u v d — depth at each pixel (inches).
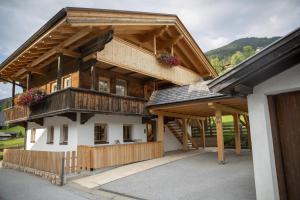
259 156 191.6
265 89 192.7
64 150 479.8
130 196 265.0
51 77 573.6
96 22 403.9
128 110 513.7
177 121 753.6
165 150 679.7
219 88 196.2
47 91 581.0
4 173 440.5
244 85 189.3
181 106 482.6
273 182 183.0
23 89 714.8
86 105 430.3
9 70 609.6
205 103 438.3
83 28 410.3
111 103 479.2
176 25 641.0
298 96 186.1
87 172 381.1
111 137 515.2
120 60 501.0
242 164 406.9
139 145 485.7
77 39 430.6
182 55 782.5
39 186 324.8
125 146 454.3
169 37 686.5
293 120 186.7
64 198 264.7
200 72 852.0
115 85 553.6
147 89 668.1
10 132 1648.6
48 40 438.3
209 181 305.1
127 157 455.5
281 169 185.5
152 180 327.3
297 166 181.6
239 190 258.1
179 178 330.6
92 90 443.5
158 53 632.4
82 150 402.6
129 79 596.1
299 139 182.5
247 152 587.8
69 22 366.3
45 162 392.8
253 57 175.6
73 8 367.6
